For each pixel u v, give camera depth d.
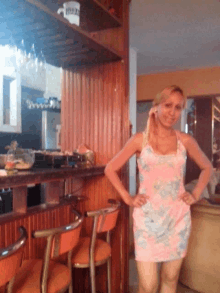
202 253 2.39
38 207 1.72
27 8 1.31
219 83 4.91
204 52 4.18
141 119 6.63
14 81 3.11
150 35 3.52
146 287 1.59
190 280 2.49
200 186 1.66
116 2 2.21
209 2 2.71
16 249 1.03
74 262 1.67
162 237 1.56
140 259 1.58
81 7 1.85
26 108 3.49
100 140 2.29
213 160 6.20
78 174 1.76
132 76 4.00
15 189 1.58
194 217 2.45
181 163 1.58
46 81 3.42
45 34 1.65
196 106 5.91
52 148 3.51
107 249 1.84
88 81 2.34
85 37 1.69
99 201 2.28
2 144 3.37
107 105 2.26
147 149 1.57
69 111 2.43
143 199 1.57
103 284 2.29
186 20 3.10
